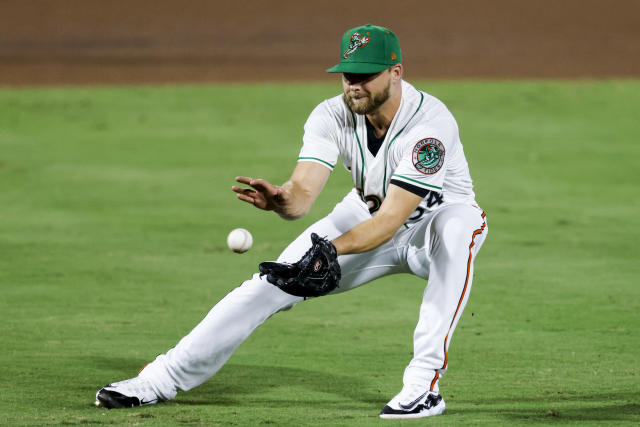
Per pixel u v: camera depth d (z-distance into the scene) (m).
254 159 52.09
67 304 26.06
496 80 84.88
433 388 16.91
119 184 45.94
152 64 97.00
